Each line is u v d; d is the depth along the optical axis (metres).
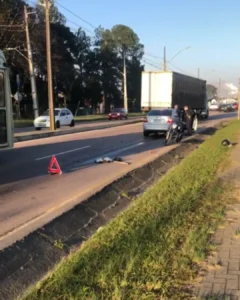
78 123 43.09
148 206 7.25
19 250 5.53
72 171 12.30
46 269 5.20
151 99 37.72
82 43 83.81
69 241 6.25
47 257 5.55
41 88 64.31
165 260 4.72
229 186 8.98
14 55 47.94
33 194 9.12
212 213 6.76
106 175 11.58
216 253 5.02
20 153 16.67
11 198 8.73
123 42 90.94
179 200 7.61
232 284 4.18
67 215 7.21
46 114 34.44
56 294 4.04
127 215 6.68
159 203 7.45
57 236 6.34
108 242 5.36
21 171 12.23
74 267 4.58
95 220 7.50
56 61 60.22
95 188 9.34
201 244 5.21
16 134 26.28
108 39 89.38
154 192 8.45
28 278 4.89
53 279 4.39
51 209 7.75
